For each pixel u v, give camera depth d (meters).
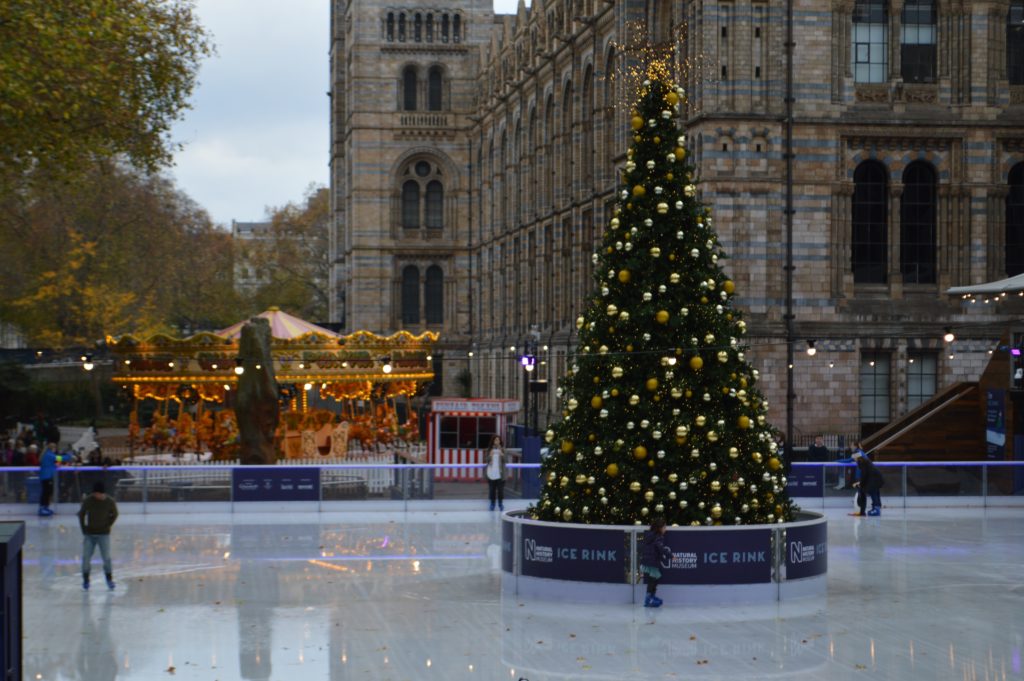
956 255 61.28
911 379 61.03
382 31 122.12
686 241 28.52
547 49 93.06
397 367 62.03
